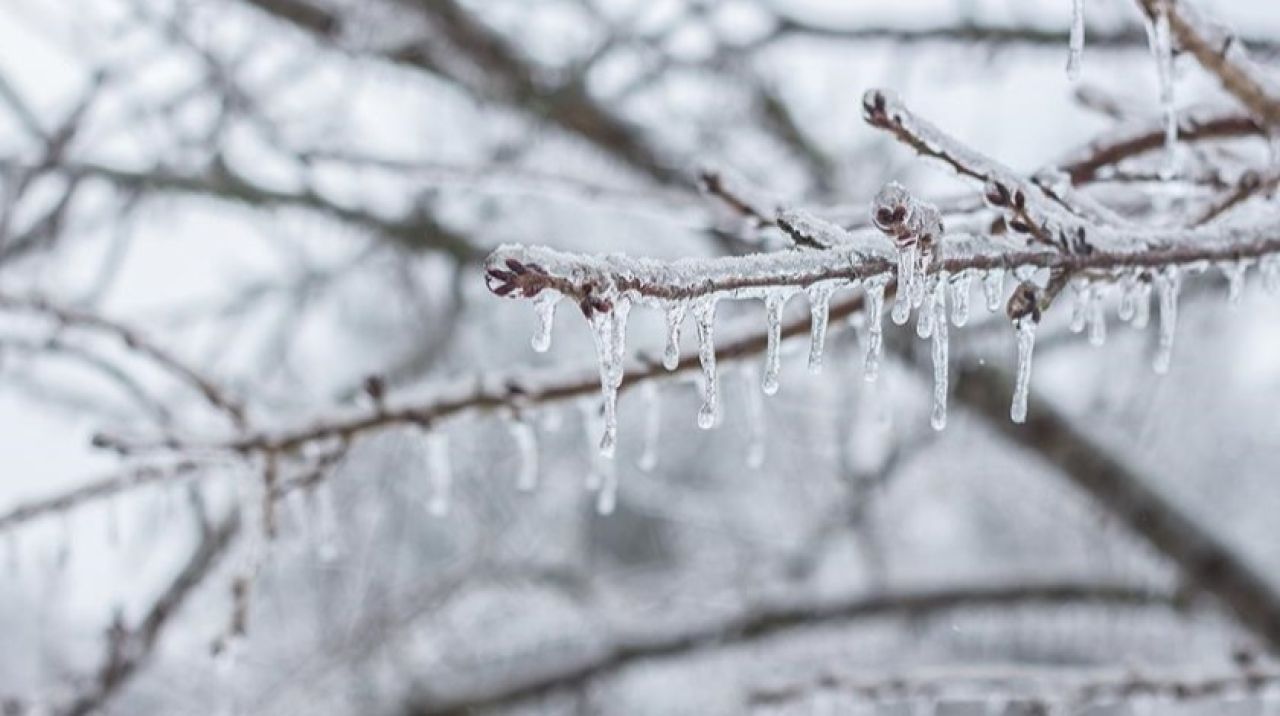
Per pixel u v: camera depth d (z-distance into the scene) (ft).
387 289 18.54
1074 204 5.39
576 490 24.64
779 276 4.50
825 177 15.93
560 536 25.29
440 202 16.74
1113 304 14.96
